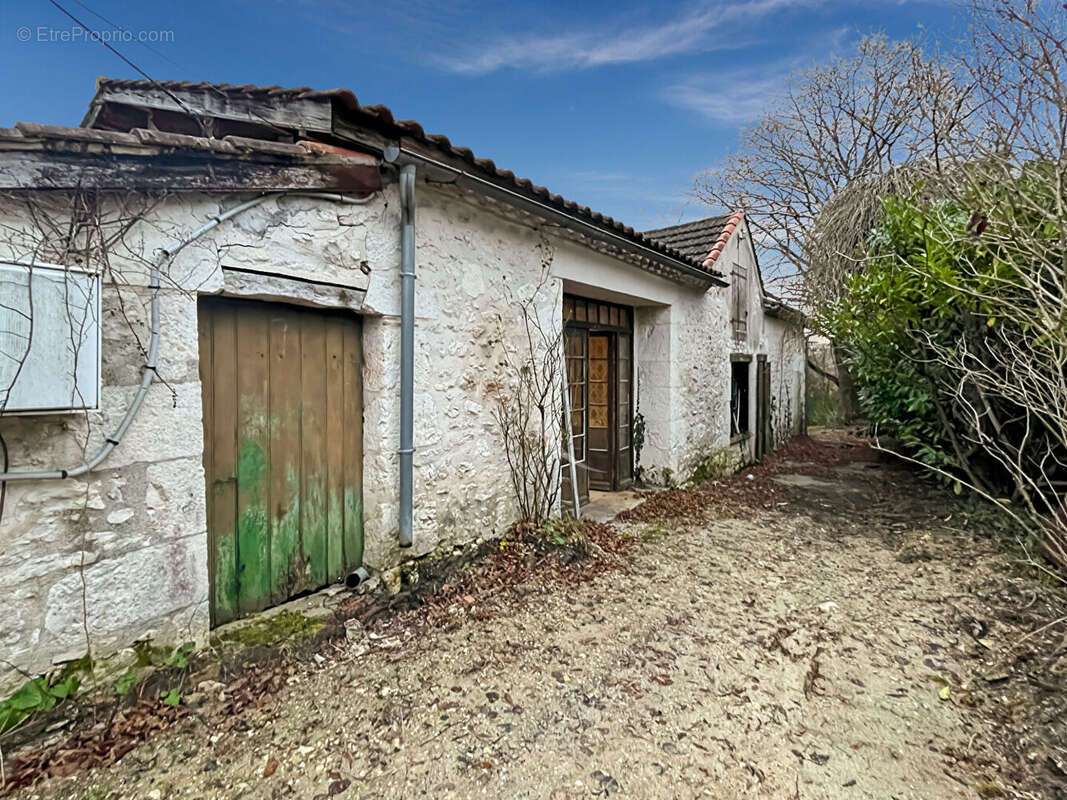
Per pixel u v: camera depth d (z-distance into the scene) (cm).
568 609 320
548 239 424
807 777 191
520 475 404
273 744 195
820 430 1370
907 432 572
